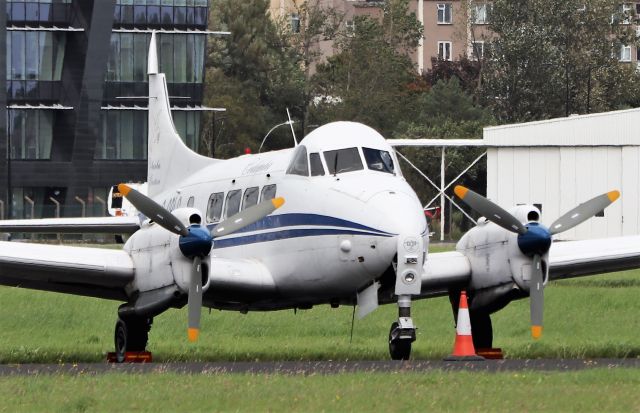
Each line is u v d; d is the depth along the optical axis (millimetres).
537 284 67562
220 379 55562
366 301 68938
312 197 70688
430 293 71812
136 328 69188
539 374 56281
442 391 51469
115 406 49125
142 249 68188
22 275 68625
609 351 71062
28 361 71000
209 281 67250
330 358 70875
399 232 65625
